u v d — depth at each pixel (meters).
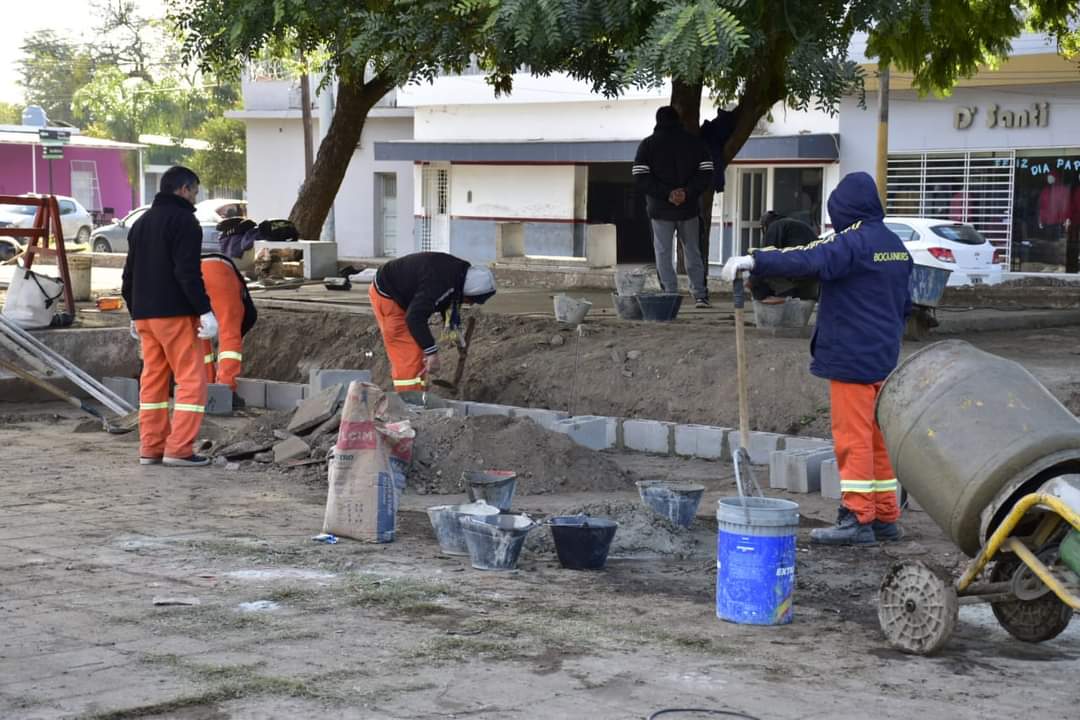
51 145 38.69
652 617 8.15
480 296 14.19
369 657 7.14
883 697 6.66
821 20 14.77
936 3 19.28
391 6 17.88
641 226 51.16
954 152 39.53
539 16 13.19
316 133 57.78
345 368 18.62
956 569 9.21
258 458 13.38
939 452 7.65
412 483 12.30
